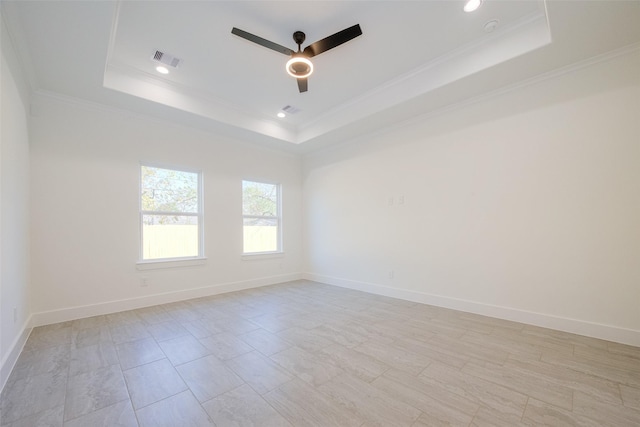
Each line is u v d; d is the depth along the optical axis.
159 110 3.60
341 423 1.48
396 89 3.50
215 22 2.46
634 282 2.42
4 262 1.98
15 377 1.94
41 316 2.95
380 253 4.39
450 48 2.87
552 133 2.84
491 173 3.23
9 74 2.10
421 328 2.87
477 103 3.35
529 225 2.97
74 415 1.55
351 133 4.52
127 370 2.04
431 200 3.78
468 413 1.56
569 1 1.96
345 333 2.75
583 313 2.65
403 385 1.84
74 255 3.19
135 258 3.62
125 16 2.35
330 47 2.49
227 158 4.64
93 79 2.84
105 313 3.36
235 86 3.57
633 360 2.14
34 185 2.96
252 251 5.05
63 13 1.98
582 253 2.66
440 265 3.68
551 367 2.05
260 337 2.65
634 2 1.96
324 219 5.33
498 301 3.17
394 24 2.52
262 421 1.50
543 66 2.72
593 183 2.62
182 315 3.32
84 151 3.29
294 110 4.32
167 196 4.04
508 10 2.38
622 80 2.49
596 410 1.58
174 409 1.60
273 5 2.29
